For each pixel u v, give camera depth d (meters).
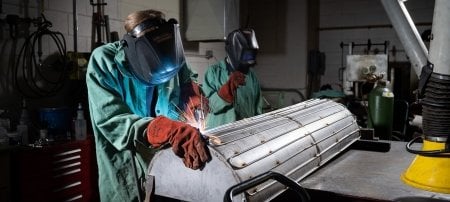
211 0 3.94
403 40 1.27
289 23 5.68
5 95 2.62
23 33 2.71
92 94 1.45
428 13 5.16
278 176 1.02
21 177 2.25
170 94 1.76
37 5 2.78
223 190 1.05
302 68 5.64
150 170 1.21
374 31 5.55
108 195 1.65
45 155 2.36
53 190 2.42
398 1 1.26
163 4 3.91
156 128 1.20
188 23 4.09
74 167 2.55
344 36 5.76
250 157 1.13
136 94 1.62
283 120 1.52
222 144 1.12
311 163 1.40
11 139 2.36
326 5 5.85
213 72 3.20
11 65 2.65
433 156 1.09
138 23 1.44
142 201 1.58
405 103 3.51
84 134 2.64
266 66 5.92
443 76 1.04
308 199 1.00
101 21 3.14
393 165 1.57
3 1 2.58
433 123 1.11
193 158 1.08
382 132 2.37
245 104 3.19
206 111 1.90
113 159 1.61
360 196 1.15
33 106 2.78
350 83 4.89
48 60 2.87
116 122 1.37
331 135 1.64
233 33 3.09
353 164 1.59
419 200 1.13
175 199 1.28
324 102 2.04
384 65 4.47
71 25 3.02
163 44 1.43
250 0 5.92
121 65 1.50
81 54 2.85
